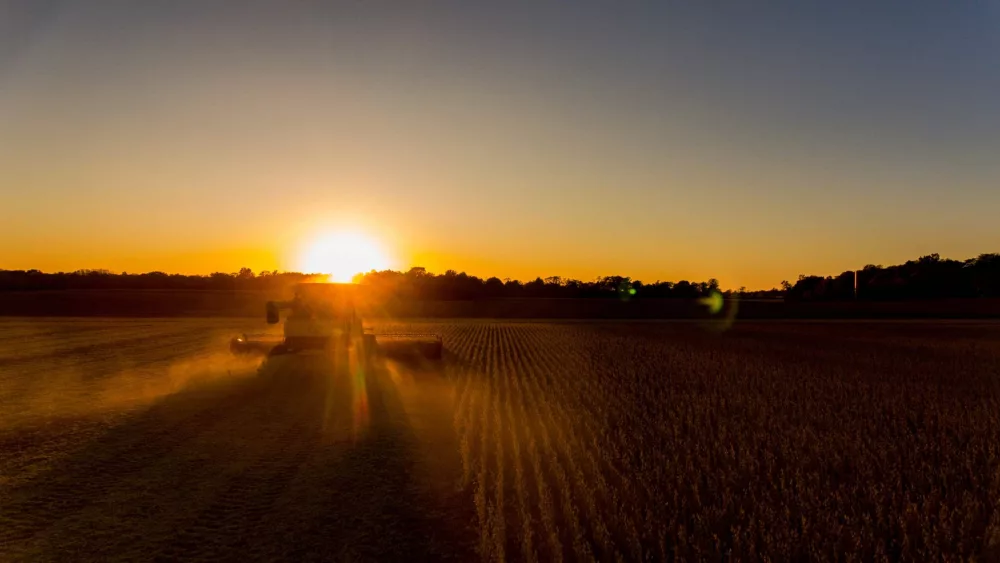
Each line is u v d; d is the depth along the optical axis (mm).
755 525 8344
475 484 10391
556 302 99188
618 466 11211
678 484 9898
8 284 111688
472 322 66625
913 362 28594
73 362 26562
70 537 8141
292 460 11773
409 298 108688
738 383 21359
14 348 32531
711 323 65875
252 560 7594
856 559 7418
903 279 127438
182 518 8812
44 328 48594
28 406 16812
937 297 121812
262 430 14203
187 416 15656
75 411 16156
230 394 18922
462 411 16359
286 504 9430
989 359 30172
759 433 13461
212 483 10336
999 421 15359
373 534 8398
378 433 14000
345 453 12297
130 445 12750
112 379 21859
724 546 7812
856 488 9797
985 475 10641
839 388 20375
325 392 19391
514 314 85312
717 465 11273
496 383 21266
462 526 8695
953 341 41906
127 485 10203
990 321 71625
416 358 27031
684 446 12383
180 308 81938
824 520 8453
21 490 9898
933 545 7762
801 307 94562
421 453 12352
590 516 8688
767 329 54938
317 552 7836
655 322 68500
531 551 7715
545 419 15109
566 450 12203
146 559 7559
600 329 53844
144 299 87312
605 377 22734
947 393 19719
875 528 8336
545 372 24125
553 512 8852
